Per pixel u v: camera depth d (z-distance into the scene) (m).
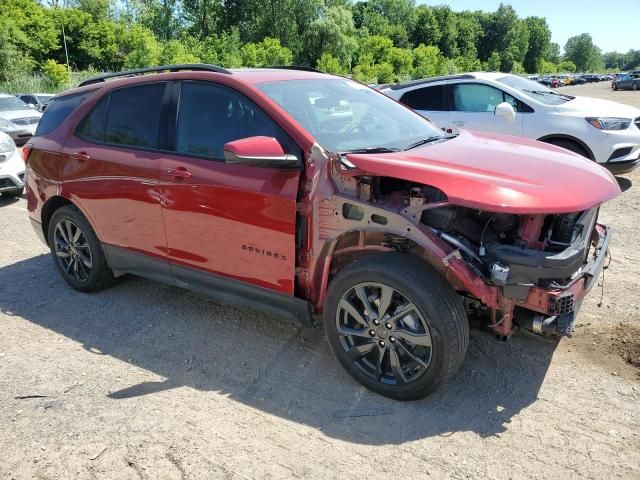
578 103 7.92
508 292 2.64
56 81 35.28
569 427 2.74
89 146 4.18
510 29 116.81
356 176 2.87
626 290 4.23
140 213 3.85
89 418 2.92
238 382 3.25
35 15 48.88
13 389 3.22
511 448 2.61
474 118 8.20
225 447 2.67
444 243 2.67
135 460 2.59
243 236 3.30
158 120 3.78
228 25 64.06
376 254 2.92
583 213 2.94
